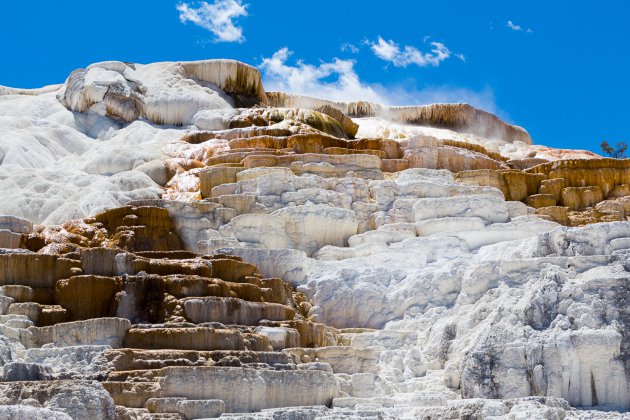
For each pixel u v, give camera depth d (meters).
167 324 15.54
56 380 12.45
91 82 31.91
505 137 43.22
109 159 27.36
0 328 14.87
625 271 16.92
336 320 19.69
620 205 25.28
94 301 16.44
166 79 33.94
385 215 23.34
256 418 12.84
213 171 24.73
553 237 18.98
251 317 17.05
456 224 22.36
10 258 16.88
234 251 20.14
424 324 18.80
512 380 15.72
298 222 22.53
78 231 21.44
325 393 15.04
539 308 16.31
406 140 27.55
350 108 41.53
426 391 16.17
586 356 15.58
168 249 21.48
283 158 25.33
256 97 36.72
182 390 13.62
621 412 15.30
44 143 29.06
